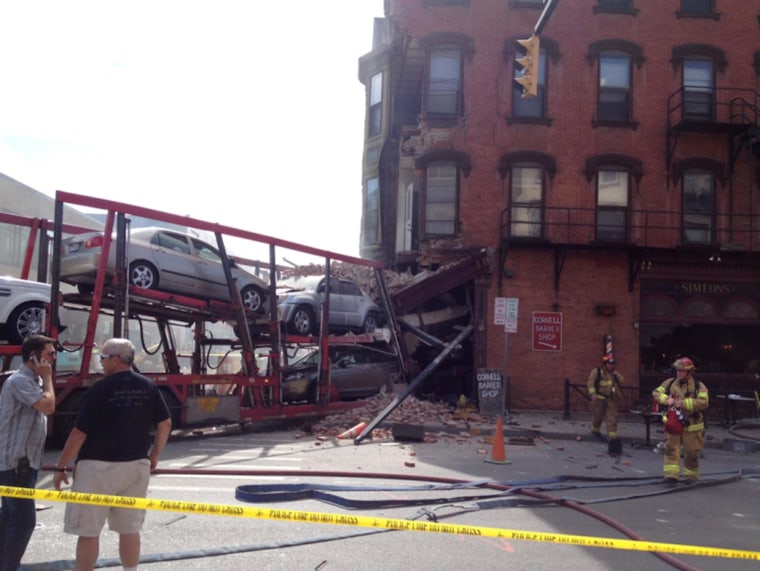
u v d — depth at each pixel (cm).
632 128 2195
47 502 775
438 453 1288
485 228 2162
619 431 1703
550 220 2155
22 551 505
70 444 462
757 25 2248
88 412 466
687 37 2228
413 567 587
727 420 1892
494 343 2103
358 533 677
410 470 1083
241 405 1461
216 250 1520
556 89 2205
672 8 2239
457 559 614
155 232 1364
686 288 2164
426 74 2241
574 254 2144
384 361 1908
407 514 760
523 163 2188
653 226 2158
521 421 1836
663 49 2227
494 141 2188
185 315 1503
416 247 2341
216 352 2366
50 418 1151
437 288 2131
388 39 2767
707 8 2261
